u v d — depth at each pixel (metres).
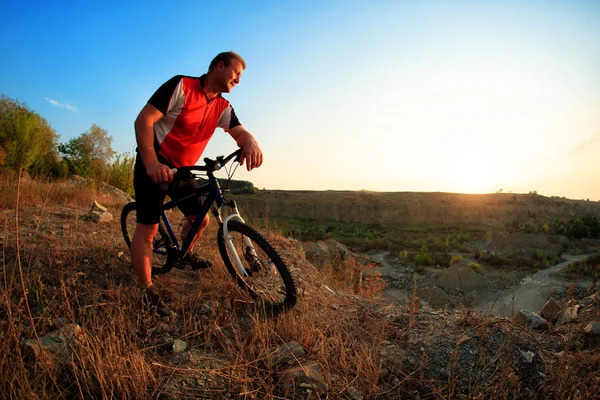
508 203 106.06
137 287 3.27
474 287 23.33
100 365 2.13
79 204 7.48
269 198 110.94
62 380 2.16
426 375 2.51
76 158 14.47
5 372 2.04
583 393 2.28
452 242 54.25
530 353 2.65
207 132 3.21
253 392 2.23
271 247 2.90
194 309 3.09
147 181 2.96
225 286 3.43
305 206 106.69
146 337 2.67
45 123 13.06
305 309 3.12
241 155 3.13
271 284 3.47
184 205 3.32
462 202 106.81
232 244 3.07
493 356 2.63
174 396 2.13
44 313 2.67
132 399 2.09
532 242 51.06
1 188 6.88
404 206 103.50
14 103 12.97
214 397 2.18
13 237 4.18
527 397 2.32
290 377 2.35
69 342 2.37
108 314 2.72
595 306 3.49
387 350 2.74
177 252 3.39
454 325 3.06
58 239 4.37
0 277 3.11
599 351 2.71
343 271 6.48
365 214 102.44
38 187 7.68
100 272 3.52
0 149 10.55
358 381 2.38
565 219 99.12
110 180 12.02
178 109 2.91
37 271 3.31
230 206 3.12
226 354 2.62
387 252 47.62
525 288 22.30
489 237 59.69
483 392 2.31
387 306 3.65
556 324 3.40
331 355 2.66
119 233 5.09
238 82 3.11
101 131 15.01
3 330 2.49
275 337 2.81
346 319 3.17
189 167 2.95
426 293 12.12
